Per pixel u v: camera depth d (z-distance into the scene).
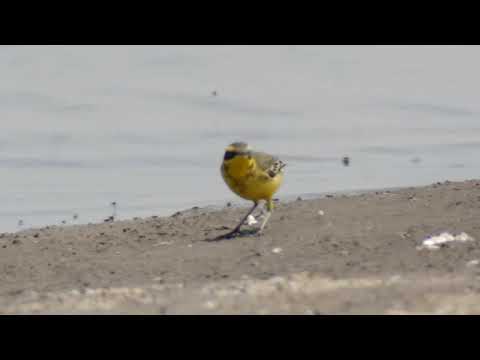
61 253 12.84
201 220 14.61
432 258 11.20
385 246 11.99
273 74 29.20
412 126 22.91
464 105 24.88
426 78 28.38
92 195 17.88
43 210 16.88
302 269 10.84
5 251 13.04
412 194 15.19
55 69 29.47
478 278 10.05
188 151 21.00
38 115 24.22
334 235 12.77
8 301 9.81
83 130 22.86
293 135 22.20
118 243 13.36
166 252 12.45
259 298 9.38
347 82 28.09
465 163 19.50
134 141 21.95
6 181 19.03
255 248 12.30
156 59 31.14
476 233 12.48
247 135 22.28
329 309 8.94
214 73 29.25
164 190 18.02
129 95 26.31
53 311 9.27
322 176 18.83
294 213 14.34
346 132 22.44
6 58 30.81
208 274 10.92
